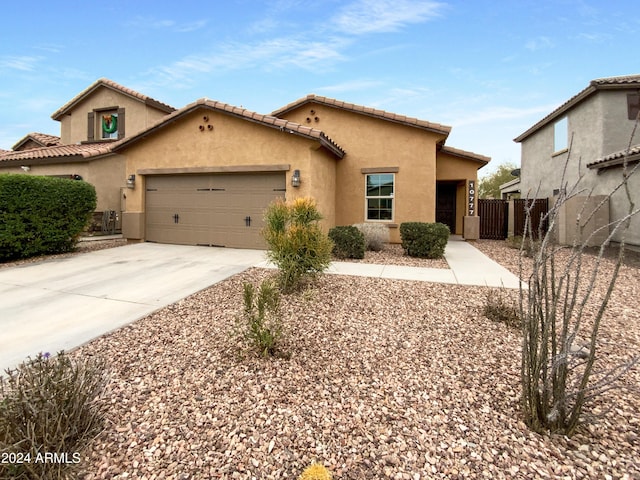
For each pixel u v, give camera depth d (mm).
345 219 13367
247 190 11203
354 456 2473
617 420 2785
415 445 2566
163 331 4645
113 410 2967
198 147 11602
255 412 2963
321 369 3668
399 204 12875
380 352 4039
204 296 6168
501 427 2742
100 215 15969
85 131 20047
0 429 2270
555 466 2346
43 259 9562
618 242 11977
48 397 2391
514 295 6082
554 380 2646
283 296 6027
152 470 2359
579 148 14711
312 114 13688
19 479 2166
